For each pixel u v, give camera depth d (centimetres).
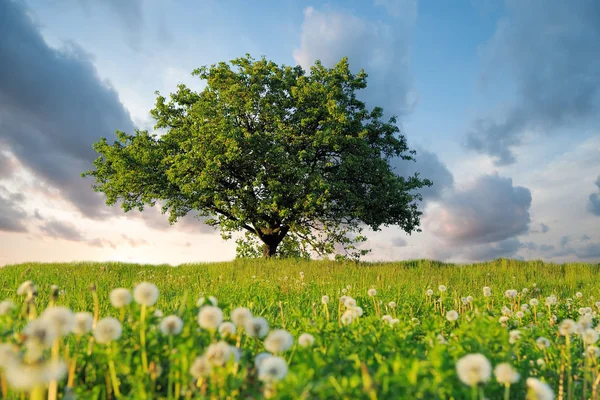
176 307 650
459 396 238
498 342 373
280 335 282
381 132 2425
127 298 302
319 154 2347
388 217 2331
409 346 352
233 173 2248
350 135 2264
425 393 222
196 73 2419
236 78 2320
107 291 961
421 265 1842
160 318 314
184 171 2147
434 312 731
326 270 1605
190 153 2150
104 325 275
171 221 2336
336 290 1043
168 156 2272
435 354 262
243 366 286
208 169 2088
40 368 192
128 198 2370
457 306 774
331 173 2244
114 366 272
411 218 2364
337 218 2283
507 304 818
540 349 420
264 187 2270
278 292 964
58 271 1506
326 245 2342
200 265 1906
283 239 2595
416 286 1184
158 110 2458
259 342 384
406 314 695
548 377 379
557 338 482
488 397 262
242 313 317
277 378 228
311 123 2302
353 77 2434
